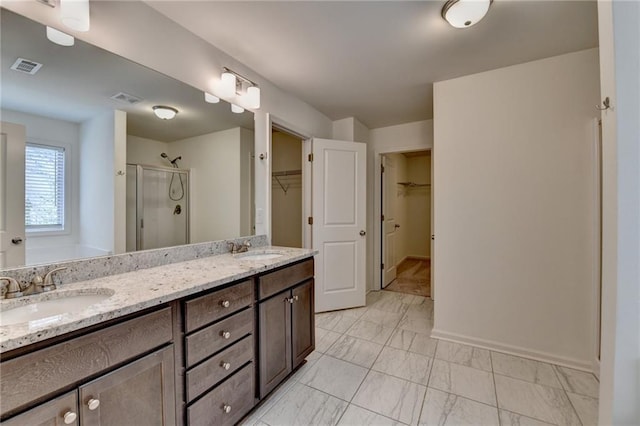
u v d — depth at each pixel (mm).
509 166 2287
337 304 3279
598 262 2018
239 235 2287
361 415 1594
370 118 3604
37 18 1235
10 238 1193
